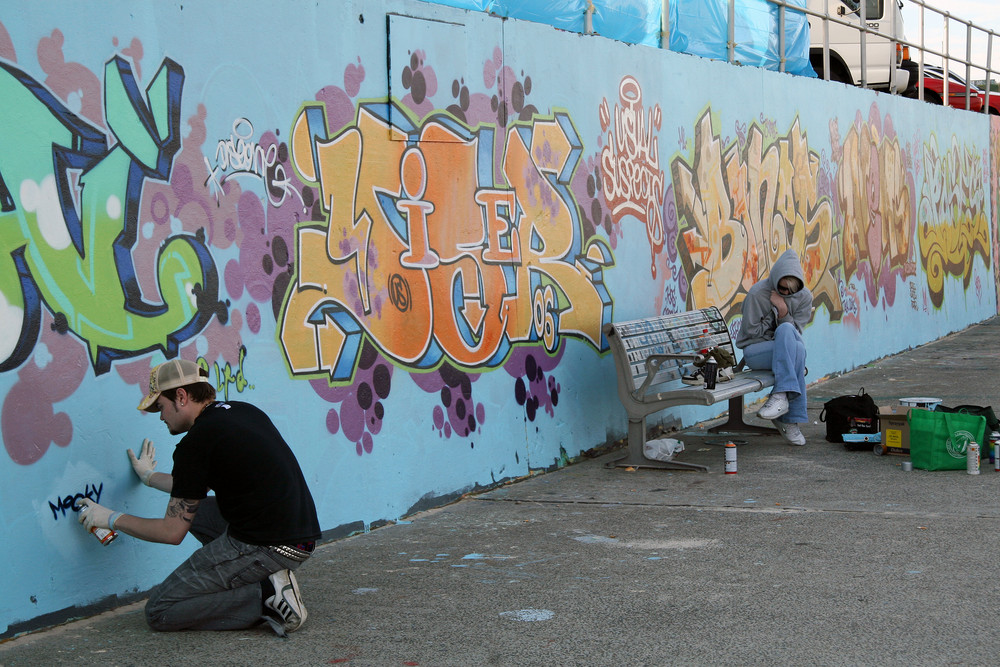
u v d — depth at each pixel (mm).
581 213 7875
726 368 7793
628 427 7801
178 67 4844
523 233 7262
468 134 6770
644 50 8688
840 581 4574
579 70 7867
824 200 12000
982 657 3660
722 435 8570
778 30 11398
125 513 4555
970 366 12320
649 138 8750
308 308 5562
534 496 6637
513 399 7148
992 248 18859
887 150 13906
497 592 4613
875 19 15992
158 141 4742
